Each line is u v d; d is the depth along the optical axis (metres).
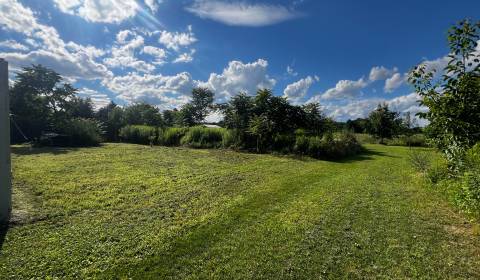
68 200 6.37
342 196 7.02
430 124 6.23
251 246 4.30
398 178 9.37
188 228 4.96
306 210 5.94
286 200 6.68
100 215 5.52
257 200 6.67
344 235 4.66
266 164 12.30
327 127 21.61
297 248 4.22
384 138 29.02
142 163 11.88
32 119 21.53
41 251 4.02
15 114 21.25
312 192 7.44
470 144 5.45
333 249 4.18
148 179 8.75
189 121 31.09
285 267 3.71
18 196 6.46
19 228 4.75
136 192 7.23
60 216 5.40
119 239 4.47
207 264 3.78
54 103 23.25
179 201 6.54
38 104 22.44
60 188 7.29
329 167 11.86
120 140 24.47
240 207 6.14
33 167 10.08
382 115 28.50
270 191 7.49
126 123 27.12
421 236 4.57
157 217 5.48
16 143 20.42
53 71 23.38
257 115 18.42
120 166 10.95
